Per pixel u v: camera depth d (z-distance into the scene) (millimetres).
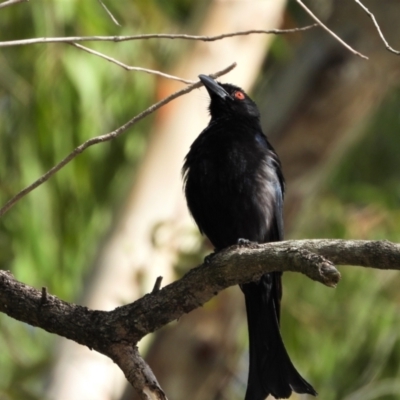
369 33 13008
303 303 13219
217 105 9320
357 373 13227
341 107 13094
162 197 12000
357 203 14961
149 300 6551
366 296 13398
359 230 13930
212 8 12508
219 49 12414
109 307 11562
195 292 6477
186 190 8703
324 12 14023
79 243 12547
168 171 12062
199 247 11445
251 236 8531
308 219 14289
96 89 12023
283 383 7652
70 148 12156
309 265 5543
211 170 8445
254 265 6148
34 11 11734
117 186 12891
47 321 6582
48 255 12234
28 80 11992
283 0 12828
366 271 13500
